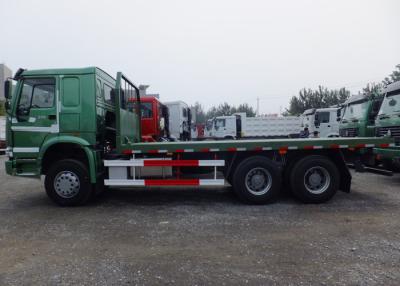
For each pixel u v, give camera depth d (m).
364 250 3.45
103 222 4.66
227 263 3.15
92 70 5.53
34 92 5.60
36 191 7.24
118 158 5.93
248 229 4.24
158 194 6.68
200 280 2.79
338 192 6.57
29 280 2.84
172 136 15.14
